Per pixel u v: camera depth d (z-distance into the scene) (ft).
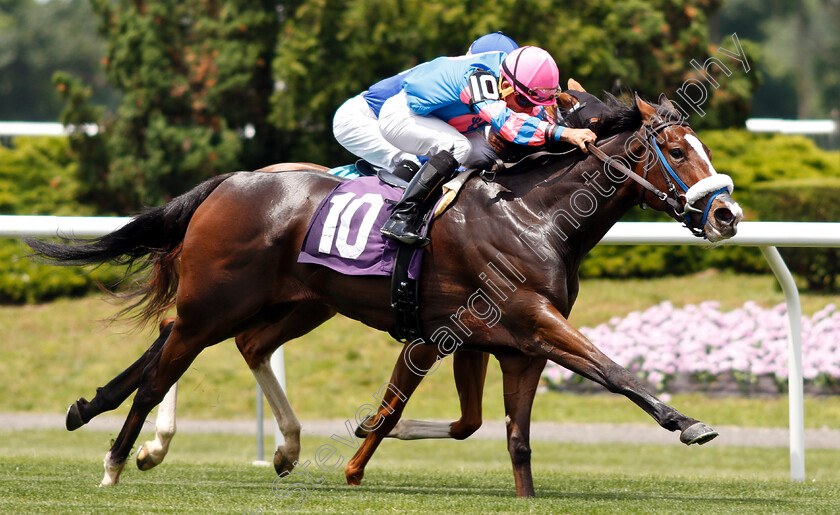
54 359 50.70
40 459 26.11
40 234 24.12
